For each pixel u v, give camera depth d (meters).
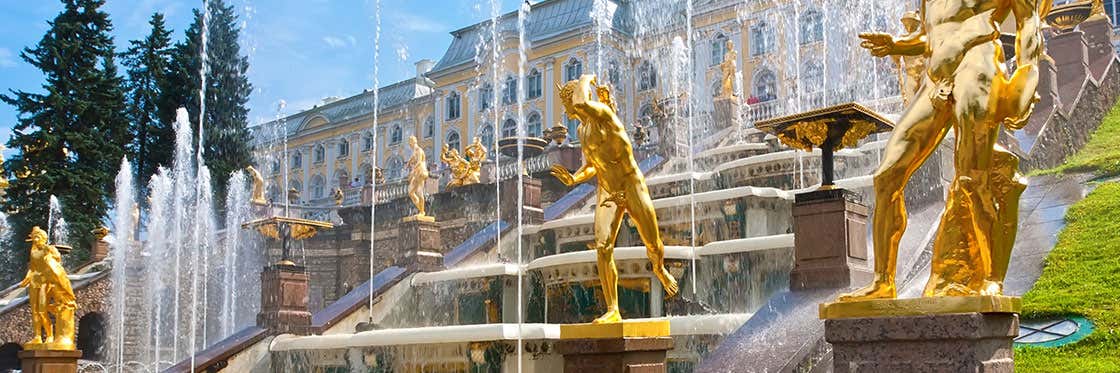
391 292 20.12
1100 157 18.75
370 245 32.44
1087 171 18.16
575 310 17.14
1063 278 12.18
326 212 39.47
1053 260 13.00
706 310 15.99
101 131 45.22
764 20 55.75
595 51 62.84
